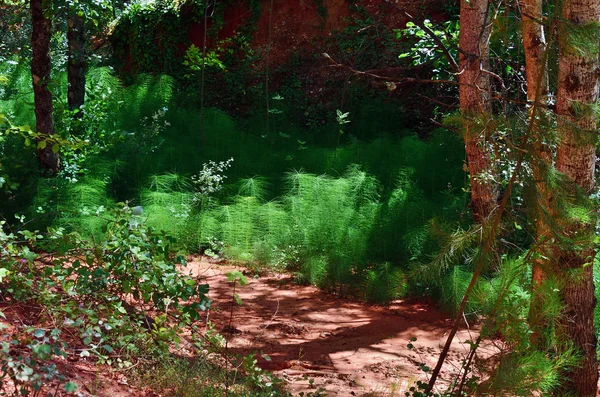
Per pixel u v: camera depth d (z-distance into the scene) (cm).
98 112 1391
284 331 802
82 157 1245
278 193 1326
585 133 548
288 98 1891
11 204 1088
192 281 559
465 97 921
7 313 527
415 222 1055
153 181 1220
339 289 983
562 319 591
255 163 1409
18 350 454
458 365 720
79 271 539
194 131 1593
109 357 525
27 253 543
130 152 1357
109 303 564
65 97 1470
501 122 563
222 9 2081
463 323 855
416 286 949
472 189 940
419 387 561
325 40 1947
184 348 629
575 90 581
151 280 546
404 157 1332
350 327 833
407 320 869
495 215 570
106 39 2338
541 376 503
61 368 472
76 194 1086
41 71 1129
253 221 1132
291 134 1692
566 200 548
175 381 520
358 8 1927
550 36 550
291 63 1953
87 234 997
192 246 1106
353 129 1739
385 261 1026
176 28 2114
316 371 678
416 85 1755
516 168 549
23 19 1977
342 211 1109
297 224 1105
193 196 1207
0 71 1764
